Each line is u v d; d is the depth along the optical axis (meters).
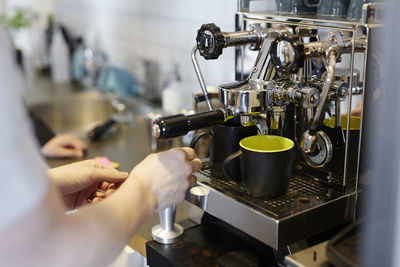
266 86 0.80
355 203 0.82
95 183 0.91
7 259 0.48
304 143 0.78
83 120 2.12
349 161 0.81
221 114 0.80
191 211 1.02
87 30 2.43
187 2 1.63
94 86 2.30
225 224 0.93
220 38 0.82
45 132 1.69
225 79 1.46
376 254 0.52
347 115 0.79
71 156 1.48
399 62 0.47
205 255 0.84
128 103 1.98
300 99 0.78
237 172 0.86
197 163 0.78
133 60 2.09
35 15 2.85
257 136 0.84
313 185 0.86
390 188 0.49
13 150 0.47
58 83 2.45
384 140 0.49
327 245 0.67
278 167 0.78
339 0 0.84
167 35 1.79
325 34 0.80
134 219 0.63
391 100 0.48
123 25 2.11
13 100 0.49
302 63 0.75
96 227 0.57
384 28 0.49
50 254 0.50
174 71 1.69
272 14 0.91
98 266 0.56
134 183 0.67
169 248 0.86
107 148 1.54
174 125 0.74
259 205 0.79
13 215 0.47
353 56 0.76
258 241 0.86
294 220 0.75
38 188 0.49
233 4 1.40
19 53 2.41
